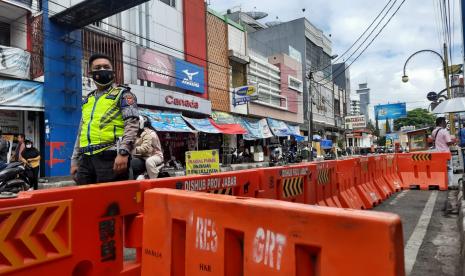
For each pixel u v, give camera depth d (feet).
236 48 96.02
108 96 11.68
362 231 5.21
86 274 8.65
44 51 49.67
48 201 7.93
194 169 33.30
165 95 67.10
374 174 29.89
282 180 16.79
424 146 61.87
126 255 12.17
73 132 51.83
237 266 6.89
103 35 58.23
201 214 7.30
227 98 90.63
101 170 11.38
